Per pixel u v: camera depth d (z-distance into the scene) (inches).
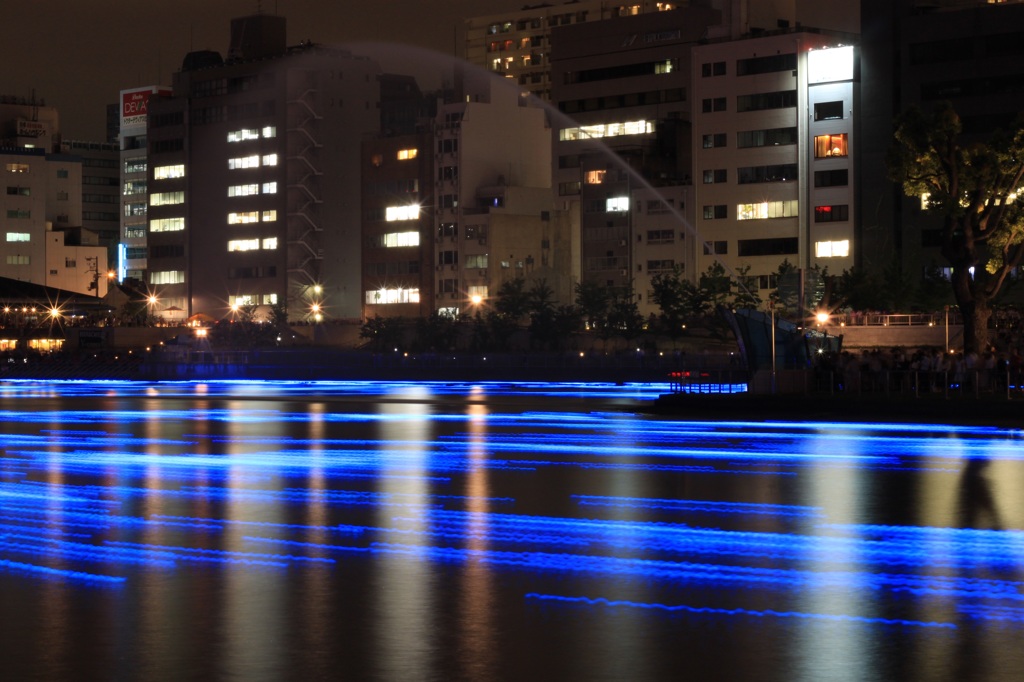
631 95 6323.8
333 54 7672.2
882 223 5172.2
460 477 1248.2
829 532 866.1
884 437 1720.0
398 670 507.8
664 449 1568.7
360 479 1232.8
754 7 5861.2
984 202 2443.4
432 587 674.2
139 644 552.1
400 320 6053.2
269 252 7662.4
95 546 818.2
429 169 6830.7
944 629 574.2
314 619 598.9
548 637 560.4
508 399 3011.8
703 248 5698.8
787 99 5457.7
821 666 511.5
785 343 2492.6
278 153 7623.0
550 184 7032.5
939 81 5027.1
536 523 916.0
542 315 5364.2
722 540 830.5
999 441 1636.3
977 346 2373.3
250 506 1022.4
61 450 1608.0
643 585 677.3
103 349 5787.4
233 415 2404.0
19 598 652.1
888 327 3814.0
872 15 5206.7
